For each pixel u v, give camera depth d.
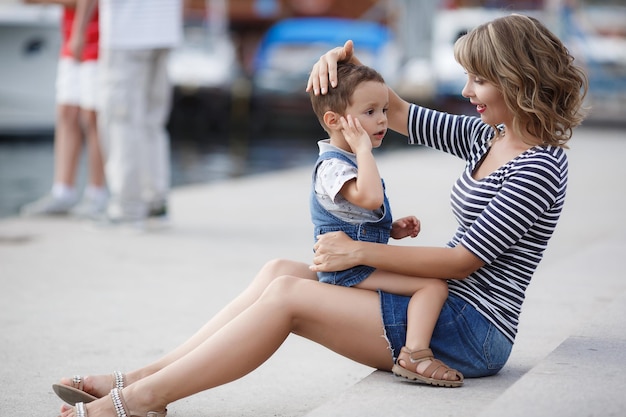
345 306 3.35
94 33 7.96
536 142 3.41
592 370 3.31
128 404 3.25
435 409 3.17
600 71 21.06
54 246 7.14
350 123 3.40
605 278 5.67
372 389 3.37
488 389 3.40
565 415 2.88
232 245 7.27
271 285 3.35
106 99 7.46
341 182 3.36
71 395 3.39
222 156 15.80
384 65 22.33
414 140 3.87
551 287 5.46
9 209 9.58
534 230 3.43
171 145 17.45
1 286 5.89
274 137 19.72
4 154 13.69
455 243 3.58
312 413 3.14
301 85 20.95
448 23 21.05
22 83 14.88
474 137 3.73
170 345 4.66
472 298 3.45
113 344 4.67
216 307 5.43
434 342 3.41
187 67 21.52
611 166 12.74
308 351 4.65
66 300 5.56
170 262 6.64
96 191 8.36
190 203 9.38
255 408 3.77
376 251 3.37
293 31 23.89
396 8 22.77
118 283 6.01
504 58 3.32
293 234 7.77
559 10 21.12
